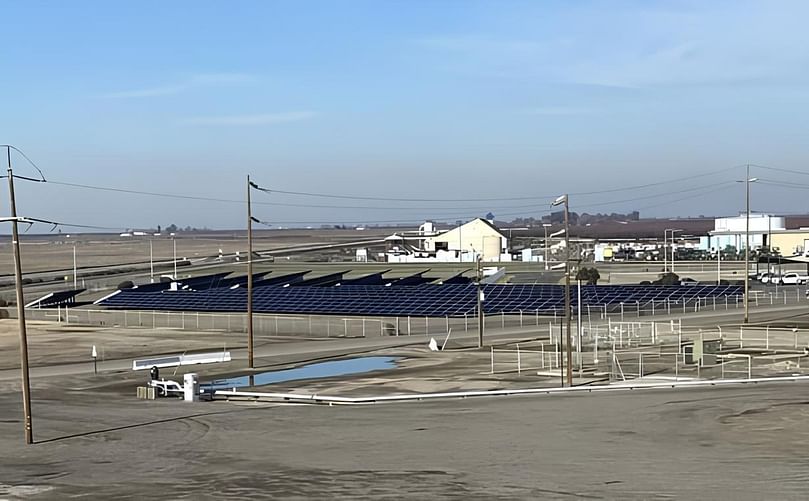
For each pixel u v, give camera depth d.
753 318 74.88
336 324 77.25
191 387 42.88
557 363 52.03
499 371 50.03
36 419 36.62
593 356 54.78
